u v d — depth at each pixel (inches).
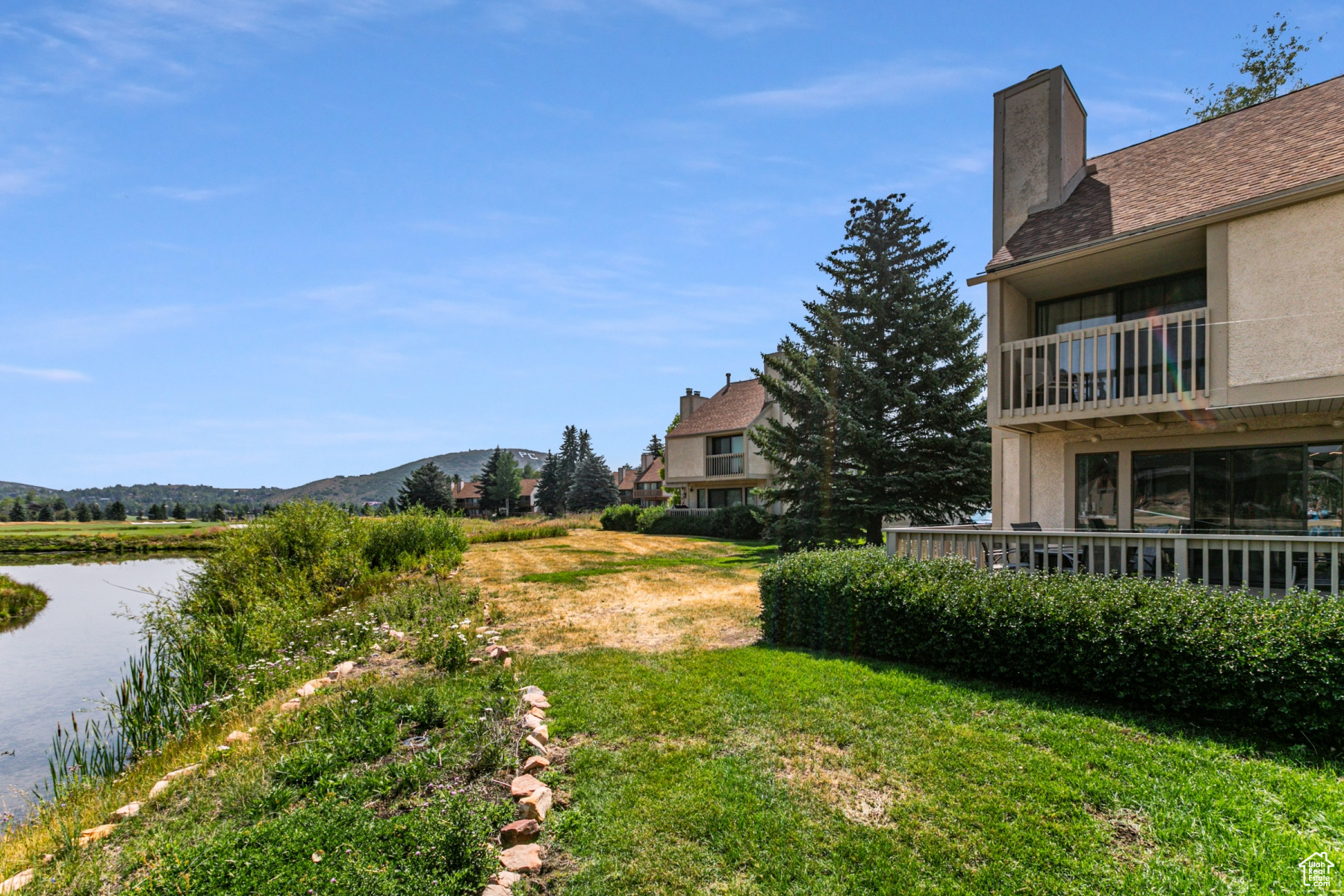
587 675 269.0
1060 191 445.1
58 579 1016.2
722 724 209.8
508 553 872.9
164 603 420.5
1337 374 298.2
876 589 283.1
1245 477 368.8
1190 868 127.6
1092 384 397.7
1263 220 321.4
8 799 226.8
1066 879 127.1
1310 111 380.2
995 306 420.8
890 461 695.1
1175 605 212.4
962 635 249.3
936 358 701.9
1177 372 369.4
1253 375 321.1
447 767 179.9
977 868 132.3
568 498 3075.8
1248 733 187.2
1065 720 199.9
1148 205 384.8
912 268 756.6
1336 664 174.1
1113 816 147.6
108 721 297.1
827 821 151.3
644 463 3432.6
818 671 260.5
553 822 154.3
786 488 788.0
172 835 154.7
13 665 436.8
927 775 169.3
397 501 3070.9
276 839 137.6
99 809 179.9
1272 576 347.9
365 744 192.4
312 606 430.0
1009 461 466.0
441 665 289.3
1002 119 477.4
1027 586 248.5
